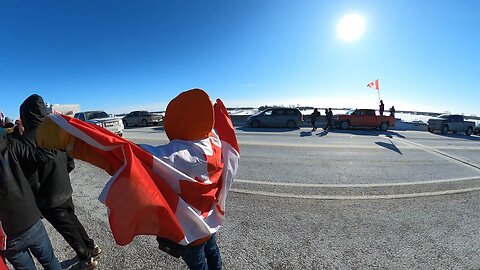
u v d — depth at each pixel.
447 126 18.23
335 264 2.73
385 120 18.78
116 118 13.55
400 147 10.22
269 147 9.66
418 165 7.15
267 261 2.75
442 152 9.34
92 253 2.73
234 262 2.72
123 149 1.29
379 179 5.71
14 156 1.74
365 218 3.76
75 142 1.33
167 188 1.42
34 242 1.89
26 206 1.79
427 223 3.63
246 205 4.16
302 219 3.71
